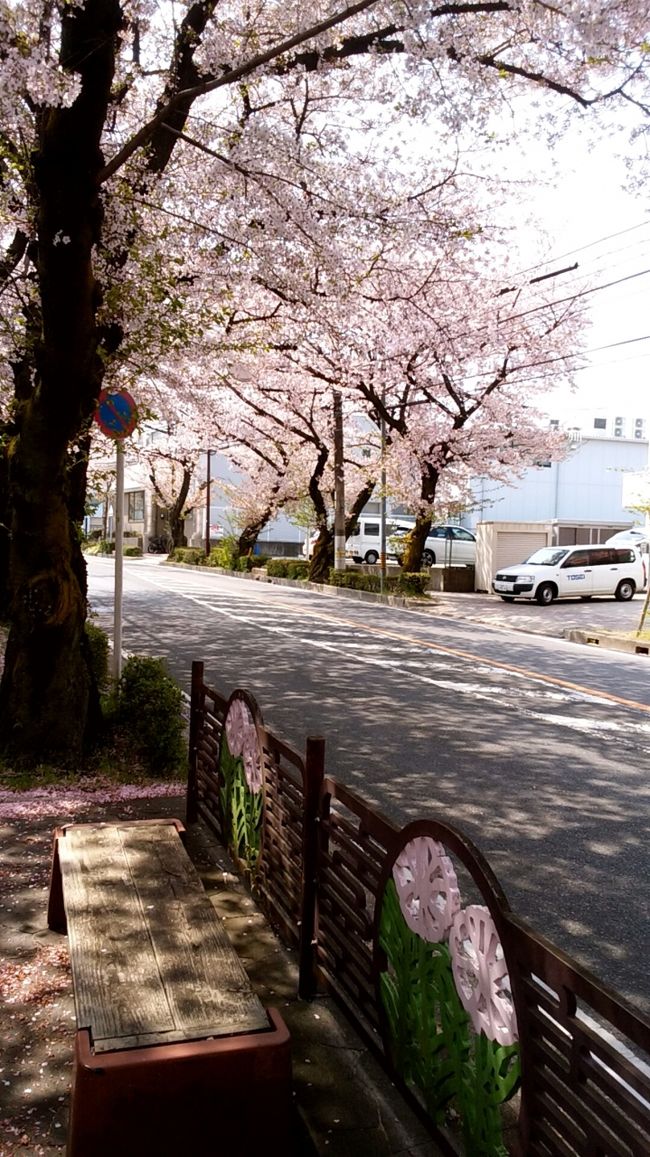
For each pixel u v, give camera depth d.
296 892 3.43
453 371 22.00
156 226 9.71
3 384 10.23
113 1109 2.18
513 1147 1.89
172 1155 2.22
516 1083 1.87
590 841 5.48
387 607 21.30
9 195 7.46
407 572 24.09
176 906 3.02
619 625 18.59
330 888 3.11
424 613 20.34
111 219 7.57
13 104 6.18
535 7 6.52
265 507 34.06
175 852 3.52
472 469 24.98
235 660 11.87
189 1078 2.22
